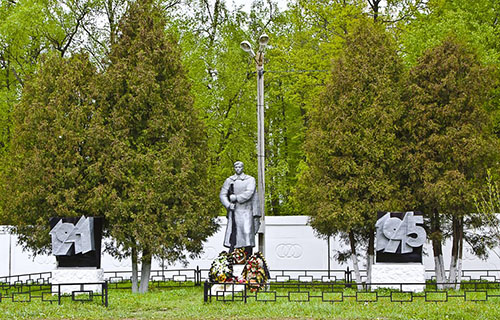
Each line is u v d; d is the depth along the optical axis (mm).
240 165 18891
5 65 29953
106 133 18781
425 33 24188
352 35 20875
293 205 32312
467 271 22953
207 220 19734
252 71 31109
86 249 17406
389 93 19219
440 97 19266
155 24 20297
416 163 18844
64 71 20125
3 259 23969
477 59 19969
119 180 18438
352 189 18906
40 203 19203
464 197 18406
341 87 19750
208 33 33406
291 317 13297
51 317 13523
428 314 13180
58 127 18969
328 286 20078
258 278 17500
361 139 19109
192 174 19484
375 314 13422
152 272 24438
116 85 19219
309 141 19812
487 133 19500
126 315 13859
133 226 18438
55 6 29500
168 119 19312
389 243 17594
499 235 17875
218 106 30422
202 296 17453
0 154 27656
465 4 25766
